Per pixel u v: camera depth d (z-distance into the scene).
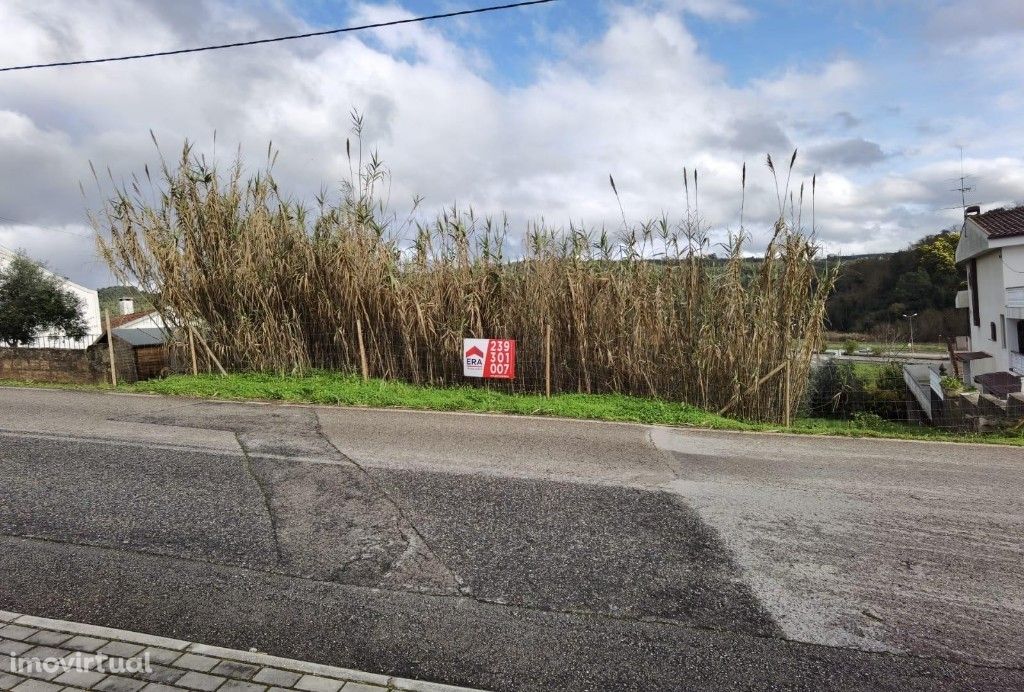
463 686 2.93
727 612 3.63
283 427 7.84
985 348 19.59
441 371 11.04
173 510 4.96
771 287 9.74
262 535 4.55
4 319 26.31
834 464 6.73
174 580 3.88
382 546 4.41
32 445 6.73
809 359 9.70
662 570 4.13
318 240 11.52
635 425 8.59
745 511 5.21
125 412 8.66
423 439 7.39
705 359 9.89
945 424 9.41
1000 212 18.84
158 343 16.28
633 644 3.30
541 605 3.67
